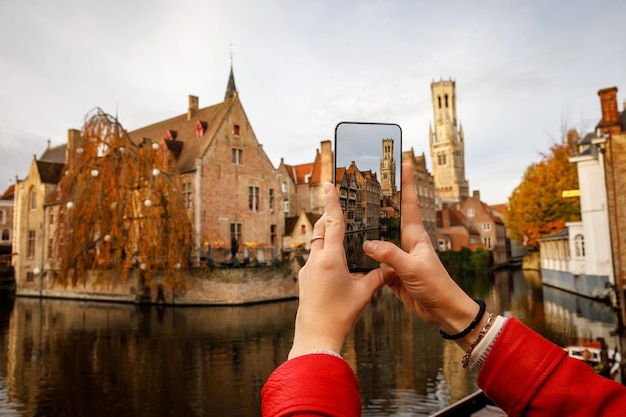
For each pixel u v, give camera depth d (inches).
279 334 652.7
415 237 42.8
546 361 35.9
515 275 1849.2
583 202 907.4
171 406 362.6
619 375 359.6
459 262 1898.4
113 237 956.6
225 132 1312.7
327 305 38.2
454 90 4293.8
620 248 792.9
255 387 405.1
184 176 1270.9
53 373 462.6
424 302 39.8
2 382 432.5
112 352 554.3
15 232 1642.5
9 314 954.1
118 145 957.2
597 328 608.7
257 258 1230.3
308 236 1424.7
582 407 34.0
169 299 1078.4
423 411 331.6
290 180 1819.6
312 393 32.9
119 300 1178.6
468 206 2618.1
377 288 41.2
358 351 523.2
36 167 1560.0
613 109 821.2
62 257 975.0
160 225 953.5
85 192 938.7
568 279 1083.3
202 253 1155.3
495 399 37.7
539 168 1594.5
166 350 559.5
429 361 470.9
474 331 38.6
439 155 4207.7
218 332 674.8
